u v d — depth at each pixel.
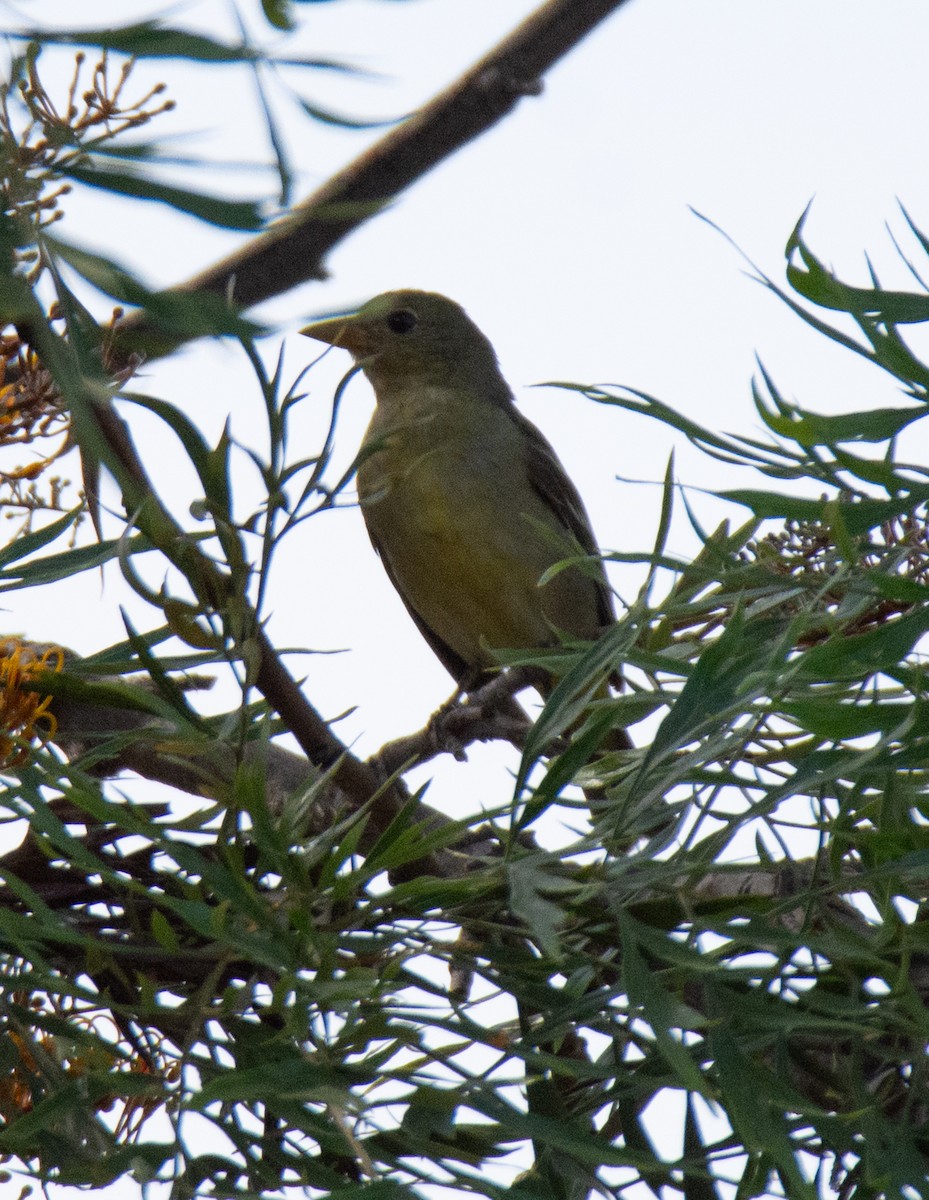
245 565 3.68
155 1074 3.78
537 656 4.09
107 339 2.50
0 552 4.61
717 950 3.91
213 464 3.60
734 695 3.69
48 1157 3.60
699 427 3.81
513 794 3.73
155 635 4.71
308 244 7.00
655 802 3.88
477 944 3.87
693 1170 3.43
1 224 2.08
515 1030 4.09
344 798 5.09
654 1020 3.34
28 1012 3.81
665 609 4.12
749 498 3.68
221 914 3.35
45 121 2.31
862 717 3.54
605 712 3.84
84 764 4.32
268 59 1.96
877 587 3.76
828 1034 3.86
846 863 4.39
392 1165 3.37
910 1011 3.64
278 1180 3.62
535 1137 3.42
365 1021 3.44
